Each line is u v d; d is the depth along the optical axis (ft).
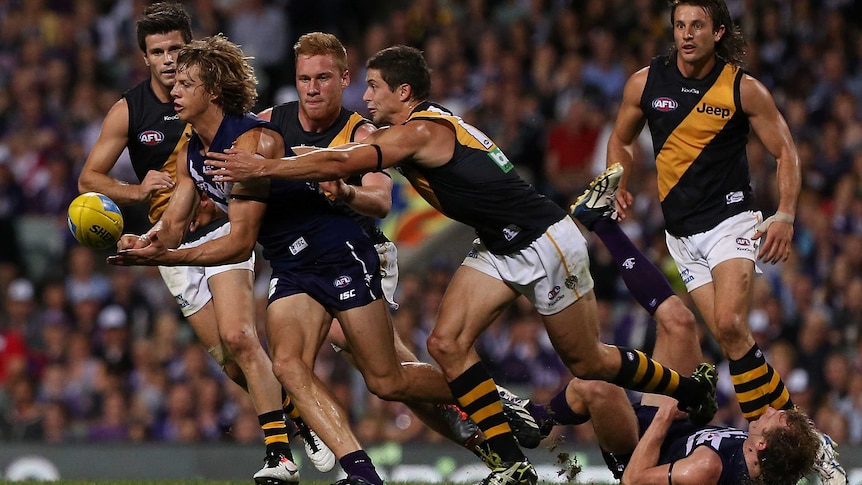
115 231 78.38
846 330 157.58
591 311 81.56
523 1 210.38
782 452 82.02
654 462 86.89
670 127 89.71
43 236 185.16
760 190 174.40
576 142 183.52
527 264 79.92
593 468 122.83
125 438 154.71
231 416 152.15
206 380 154.20
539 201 80.23
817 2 202.69
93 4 215.92
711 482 84.33
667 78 90.02
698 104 88.69
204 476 132.26
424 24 205.87
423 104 80.53
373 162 75.41
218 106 76.95
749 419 88.33
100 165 91.97
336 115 85.66
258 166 72.90
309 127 85.71
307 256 79.41
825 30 200.23
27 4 214.28
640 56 197.98
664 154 90.58
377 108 81.66
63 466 133.18
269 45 209.67
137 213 176.86
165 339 163.22
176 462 132.67
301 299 79.51
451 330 81.00
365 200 79.56
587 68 196.34
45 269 181.98
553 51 198.39
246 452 132.67
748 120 88.79
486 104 189.57
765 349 155.33
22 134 196.75
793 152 88.12
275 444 85.30
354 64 201.77
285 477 84.23
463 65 198.08
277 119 86.69
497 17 208.74
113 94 204.03
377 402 148.77
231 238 76.13
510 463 80.64
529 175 184.65
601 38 197.47
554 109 190.60
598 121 185.37
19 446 133.80
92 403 159.74
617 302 160.76
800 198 175.83
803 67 195.52
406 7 219.41
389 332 80.59
